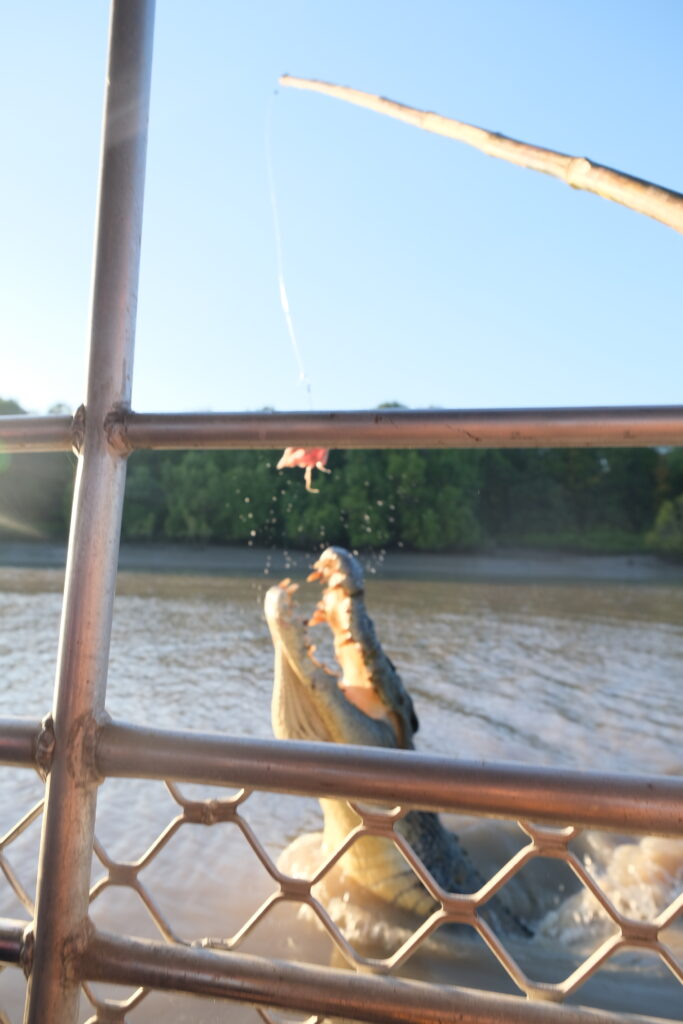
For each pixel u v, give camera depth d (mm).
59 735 899
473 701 10195
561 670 13172
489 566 49594
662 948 803
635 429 818
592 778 794
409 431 859
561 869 4375
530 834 833
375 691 3580
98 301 964
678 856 4258
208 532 49625
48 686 9859
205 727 7832
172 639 15031
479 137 900
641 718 9414
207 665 11914
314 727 3398
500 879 850
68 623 916
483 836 4668
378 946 3203
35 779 5199
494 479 58406
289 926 3328
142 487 50969
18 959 898
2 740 910
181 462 50500
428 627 19078
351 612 3607
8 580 29562
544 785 798
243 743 881
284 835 4516
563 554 54531
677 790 773
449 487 53062
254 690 9875
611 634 18672
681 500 57562
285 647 3281
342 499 49750
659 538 55656
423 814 3682
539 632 18641
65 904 887
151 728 912
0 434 977
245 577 34781
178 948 883
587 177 787
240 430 900
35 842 4098
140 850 4141
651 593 34156
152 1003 2492
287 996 843
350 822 3426
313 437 883
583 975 826
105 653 932
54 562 41562
